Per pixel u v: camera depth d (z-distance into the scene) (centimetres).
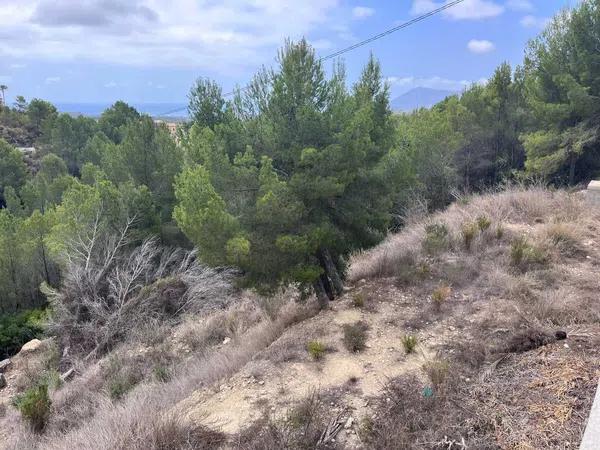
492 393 402
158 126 1625
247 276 684
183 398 536
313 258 692
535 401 378
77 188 1429
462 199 1202
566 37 1538
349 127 655
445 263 749
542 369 424
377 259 823
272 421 414
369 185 715
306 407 421
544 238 778
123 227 1370
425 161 1546
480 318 564
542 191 1088
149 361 845
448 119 1817
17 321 1399
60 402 764
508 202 1022
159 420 428
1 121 5700
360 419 405
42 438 619
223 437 405
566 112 1517
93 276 1204
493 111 1847
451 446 344
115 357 877
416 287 688
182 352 861
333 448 371
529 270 686
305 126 660
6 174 3362
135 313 1085
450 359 479
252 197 673
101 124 4475
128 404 533
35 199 2344
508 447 334
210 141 671
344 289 747
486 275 680
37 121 5803
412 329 570
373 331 578
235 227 628
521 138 1698
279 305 843
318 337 582
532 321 518
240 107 719
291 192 644
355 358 520
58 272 1578
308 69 671
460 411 385
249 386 500
